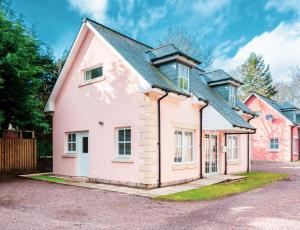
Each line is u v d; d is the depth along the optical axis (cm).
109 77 1309
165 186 1188
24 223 674
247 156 1898
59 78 1549
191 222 686
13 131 1914
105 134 1309
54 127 1633
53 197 984
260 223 673
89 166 1380
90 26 1356
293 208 827
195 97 1384
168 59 1330
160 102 1198
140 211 797
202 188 1147
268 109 3319
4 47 1380
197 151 1410
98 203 893
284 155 3188
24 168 1770
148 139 1131
